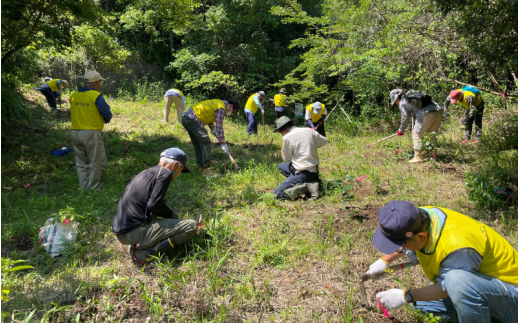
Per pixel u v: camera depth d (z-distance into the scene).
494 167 5.71
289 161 5.18
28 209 4.64
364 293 2.82
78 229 4.00
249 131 9.96
